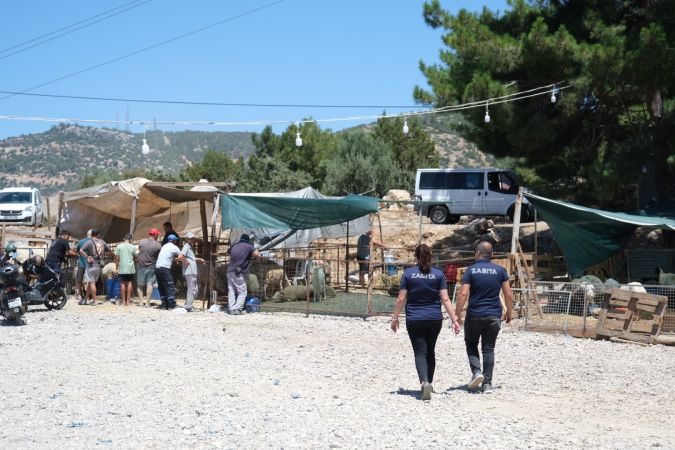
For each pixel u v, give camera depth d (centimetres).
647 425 773
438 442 667
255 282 1806
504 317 1551
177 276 2031
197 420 746
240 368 1062
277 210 1786
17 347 1223
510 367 1111
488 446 656
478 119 2344
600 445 668
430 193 3272
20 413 776
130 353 1173
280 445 652
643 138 2094
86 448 638
